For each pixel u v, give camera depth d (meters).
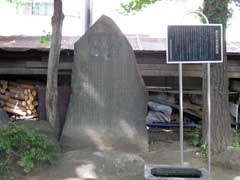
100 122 7.79
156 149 8.02
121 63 7.85
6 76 10.47
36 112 9.58
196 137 8.45
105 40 7.84
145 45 10.07
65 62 9.52
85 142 7.71
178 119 10.12
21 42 10.31
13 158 6.36
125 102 7.84
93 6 12.37
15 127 6.52
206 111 7.71
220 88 7.50
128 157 6.80
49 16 12.82
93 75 7.84
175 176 4.98
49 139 7.11
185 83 10.46
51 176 6.30
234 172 6.59
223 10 7.41
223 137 7.44
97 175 6.37
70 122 7.82
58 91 8.59
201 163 7.02
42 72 9.67
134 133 7.78
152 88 10.21
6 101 10.27
